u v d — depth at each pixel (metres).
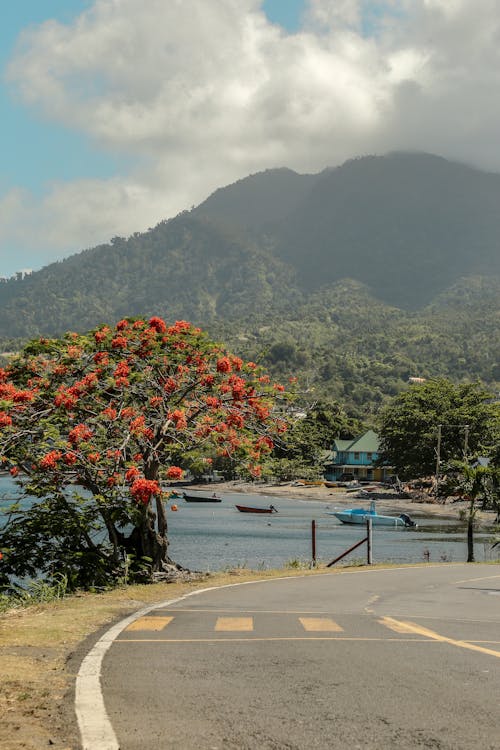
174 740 5.80
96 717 6.41
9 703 6.87
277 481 151.62
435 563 31.02
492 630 12.12
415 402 115.56
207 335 24.75
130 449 23.84
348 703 6.98
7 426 21.31
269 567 41.19
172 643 10.42
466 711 6.69
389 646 10.26
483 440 109.75
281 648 10.05
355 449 153.25
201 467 24.03
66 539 22.75
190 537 62.84
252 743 5.74
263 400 24.69
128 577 22.70
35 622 12.21
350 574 24.72
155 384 23.72
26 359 23.78
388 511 94.00
